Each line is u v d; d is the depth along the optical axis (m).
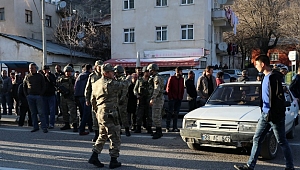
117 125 6.25
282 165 6.42
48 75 10.90
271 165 6.42
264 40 39.25
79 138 9.37
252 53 48.69
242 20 39.62
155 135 9.19
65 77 10.51
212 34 31.14
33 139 9.24
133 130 10.54
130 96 10.29
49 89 10.91
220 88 8.48
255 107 7.39
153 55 29.61
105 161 6.86
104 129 6.30
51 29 38.69
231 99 8.02
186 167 6.36
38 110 10.27
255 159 5.75
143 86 9.81
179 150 7.77
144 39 30.23
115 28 31.39
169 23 29.25
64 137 9.52
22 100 11.50
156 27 29.88
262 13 38.31
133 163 6.66
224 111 7.16
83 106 9.89
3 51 29.36
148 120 10.02
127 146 8.27
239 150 7.64
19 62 26.73
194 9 28.36
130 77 10.60
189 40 28.55
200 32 28.22
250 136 6.36
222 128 6.70
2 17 35.09
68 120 10.93
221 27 35.19
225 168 6.27
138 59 21.47
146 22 30.11
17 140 9.11
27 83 10.30
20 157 7.23
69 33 33.22
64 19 37.16
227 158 6.98
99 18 44.22
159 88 8.93
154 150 7.80
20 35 34.75
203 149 7.79
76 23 34.34
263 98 5.70
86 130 10.67
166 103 12.97
